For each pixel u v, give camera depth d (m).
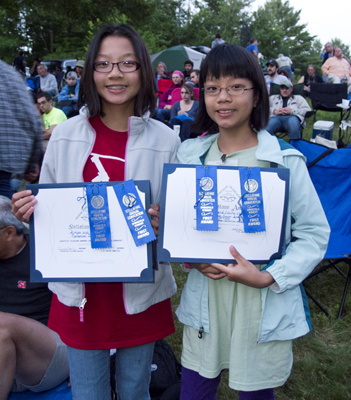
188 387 1.50
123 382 1.53
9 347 1.56
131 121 1.40
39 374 1.75
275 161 1.34
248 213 1.28
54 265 1.33
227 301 1.41
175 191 1.29
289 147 1.40
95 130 1.45
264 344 1.40
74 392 1.47
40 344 1.69
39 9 15.00
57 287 1.46
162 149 1.49
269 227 1.30
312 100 7.07
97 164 1.41
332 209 3.22
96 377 1.45
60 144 1.42
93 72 1.39
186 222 1.29
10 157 1.76
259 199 1.28
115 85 1.37
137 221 1.29
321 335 2.67
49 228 1.32
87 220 1.31
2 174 1.80
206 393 1.50
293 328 1.39
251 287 1.36
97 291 1.42
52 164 1.44
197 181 1.29
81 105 1.47
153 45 19.75
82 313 1.36
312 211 1.35
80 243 1.32
